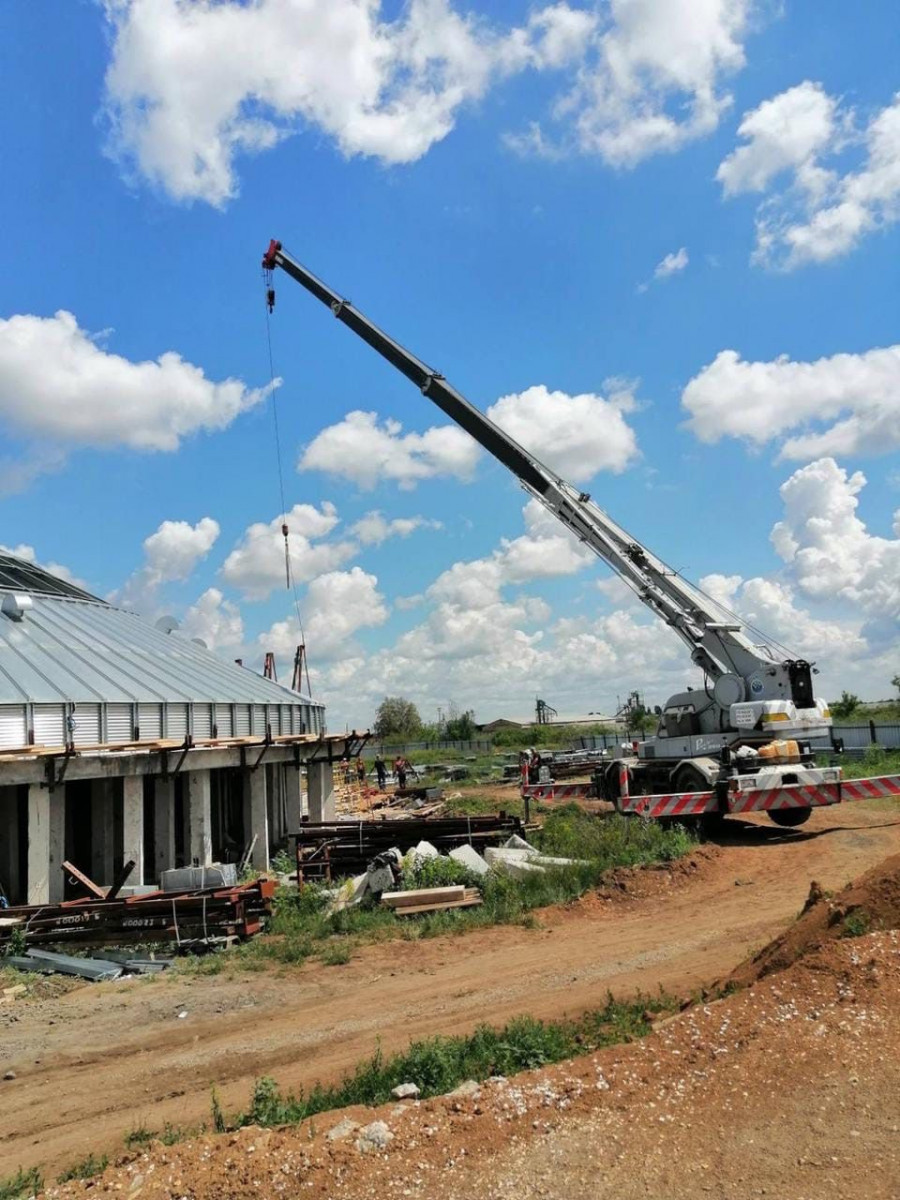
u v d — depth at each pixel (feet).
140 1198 15.74
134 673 63.31
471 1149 16.35
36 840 48.49
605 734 202.49
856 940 22.89
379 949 37.78
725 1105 16.92
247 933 40.34
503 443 73.46
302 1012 30.09
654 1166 15.24
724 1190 14.29
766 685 61.62
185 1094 23.43
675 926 36.86
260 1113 19.92
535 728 268.21
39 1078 25.63
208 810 61.77
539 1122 17.10
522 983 30.71
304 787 127.75
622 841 51.47
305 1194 15.42
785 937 25.80
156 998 32.89
